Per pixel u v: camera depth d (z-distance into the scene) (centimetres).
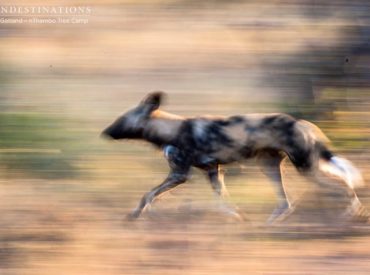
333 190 2328
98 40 4056
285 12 4209
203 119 2347
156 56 3888
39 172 2612
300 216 2317
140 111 2356
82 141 2820
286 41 3916
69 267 1975
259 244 2122
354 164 2692
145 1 4497
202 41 4016
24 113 3019
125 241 2138
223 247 2094
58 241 2145
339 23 3962
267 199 2442
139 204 2309
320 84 3444
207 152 2325
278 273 1947
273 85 3488
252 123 2320
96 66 3747
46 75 3619
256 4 4362
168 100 3403
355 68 3544
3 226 2214
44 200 2414
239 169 2572
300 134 2302
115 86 3553
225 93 3472
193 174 2506
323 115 3127
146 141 2384
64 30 4181
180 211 2331
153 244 2123
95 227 2238
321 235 2195
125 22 4250
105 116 3172
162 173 2639
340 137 2870
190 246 2103
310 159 2308
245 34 4069
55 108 3216
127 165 2675
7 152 2712
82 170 2617
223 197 2331
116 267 1973
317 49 3728
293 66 3619
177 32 4150
